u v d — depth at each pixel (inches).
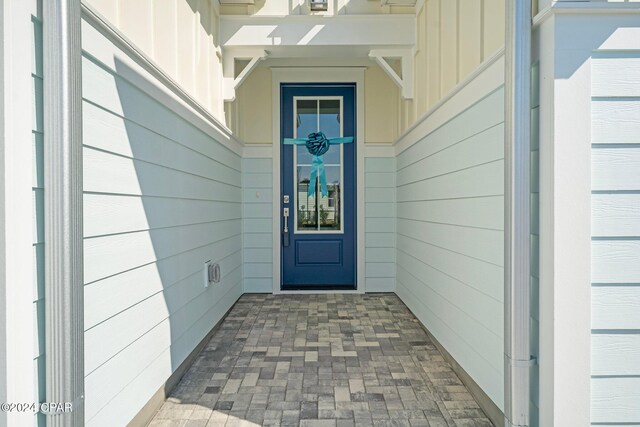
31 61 52.2
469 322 100.8
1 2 48.4
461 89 104.3
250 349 131.0
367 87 205.8
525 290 69.4
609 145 66.9
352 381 107.8
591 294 67.3
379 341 137.7
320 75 205.0
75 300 55.5
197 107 120.0
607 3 64.9
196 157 123.0
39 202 54.1
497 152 83.7
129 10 79.4
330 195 210.7
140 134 83.7
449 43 115.5
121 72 74.7
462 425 87.2
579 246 66.6
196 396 100.0
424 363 119.2
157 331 93.2
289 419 89.8
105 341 69.9
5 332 48.9
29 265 51.6
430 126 134.8
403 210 184.4
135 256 81.7
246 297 199.3
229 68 159.6
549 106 67.1
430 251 137.3
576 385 67.0
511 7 69.3
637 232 67.1
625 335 67.6
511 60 69.4
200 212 127.6
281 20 154.3
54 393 53.9
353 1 154.3
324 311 174.9
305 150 209.5
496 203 84.3
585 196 66.5
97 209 67.4
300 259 210.5
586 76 66.2
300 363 119.7
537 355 71.7
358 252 207.0
